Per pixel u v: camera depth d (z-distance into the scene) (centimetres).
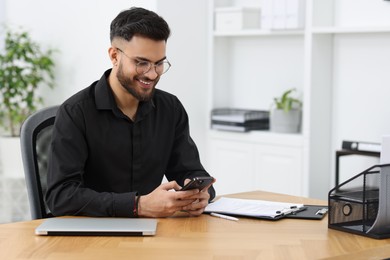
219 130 447
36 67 495
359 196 196
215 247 177
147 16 214
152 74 215
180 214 218
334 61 405
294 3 394
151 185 248
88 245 179
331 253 173
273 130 423
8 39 491
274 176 416
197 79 449
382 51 380
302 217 213
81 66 481
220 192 449
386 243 184
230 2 463
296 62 424
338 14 403
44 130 244
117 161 239
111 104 234
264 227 201
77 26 480
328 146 411
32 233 191
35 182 237
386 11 378
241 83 460
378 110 384
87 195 213
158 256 168
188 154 254
